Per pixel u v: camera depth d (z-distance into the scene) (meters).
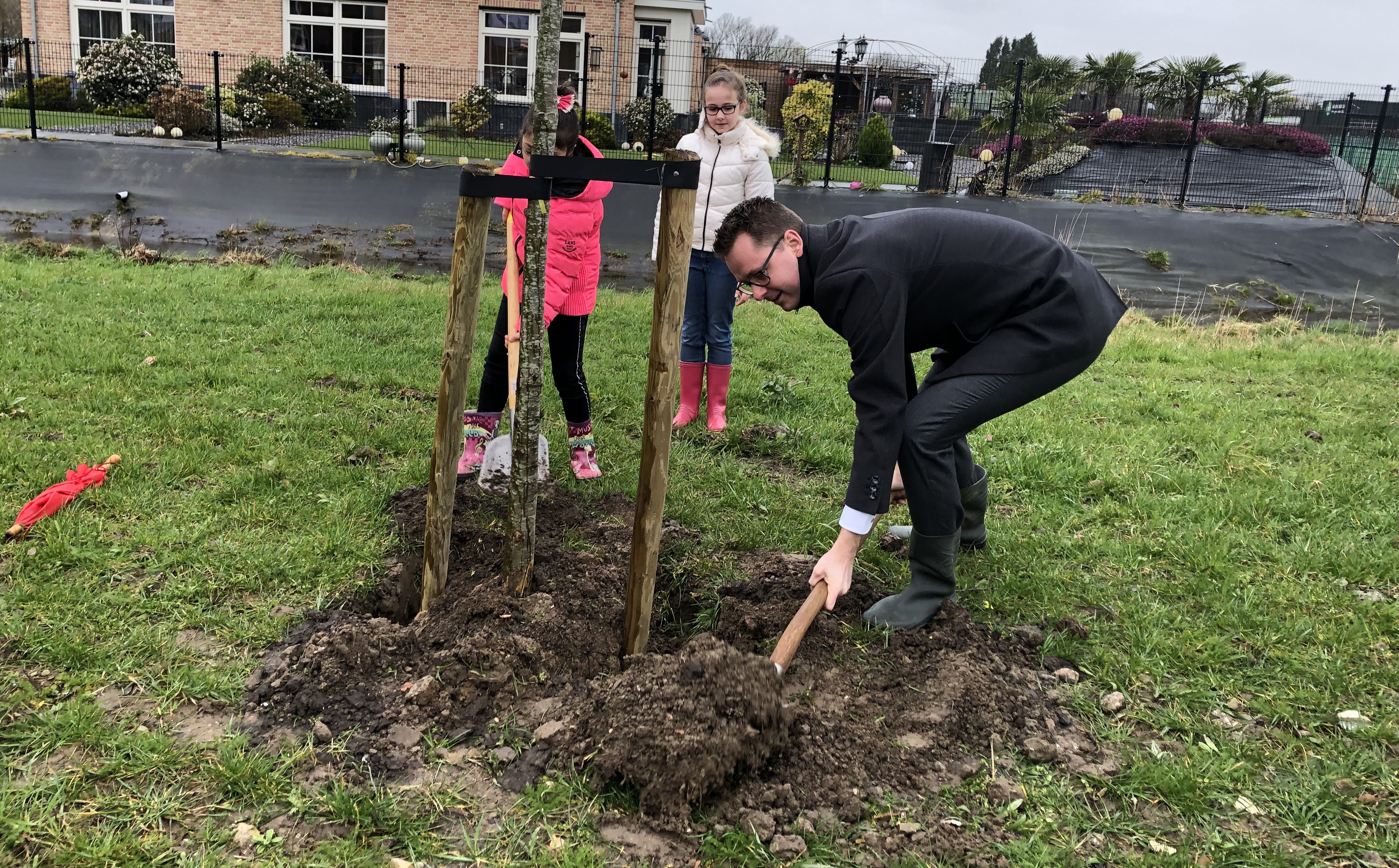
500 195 2.56
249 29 23.83
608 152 19.69
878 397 2.53
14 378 4.92
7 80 22.77
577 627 2.82
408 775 2.26
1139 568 3.55
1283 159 17.86
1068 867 2.07
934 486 2.77
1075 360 2.66
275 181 13.85
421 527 3.54
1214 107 20.77
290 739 2.33
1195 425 5.48
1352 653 2.95
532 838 2.08
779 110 25.23
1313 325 11.12
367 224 12.66
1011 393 2.67
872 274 2.43
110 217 12.16
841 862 2.06
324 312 7.35
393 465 4.20
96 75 21.14
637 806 2.20
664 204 2.37
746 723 2.25
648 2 24.00
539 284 2.66
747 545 3.63
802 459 4.66
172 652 2.65
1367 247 13.74
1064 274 2.60
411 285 9.22
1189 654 2.90
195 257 10.62
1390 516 4.05
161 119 17.84
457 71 23.98
